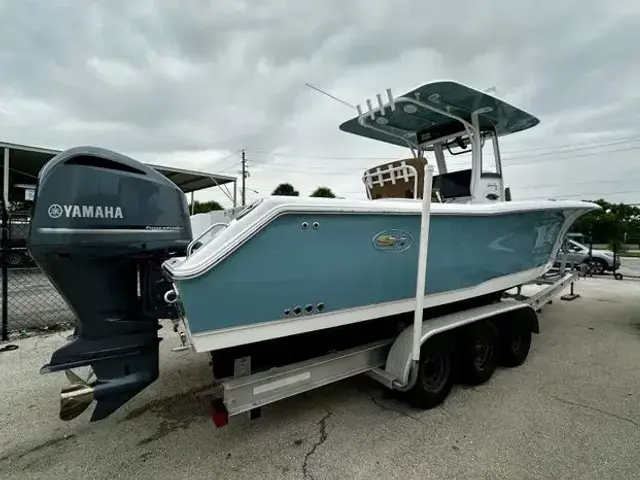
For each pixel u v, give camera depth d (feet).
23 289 26.43
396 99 11.19
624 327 16.93
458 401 9.62
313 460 7.20
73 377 7.06
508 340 11.71
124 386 7.36
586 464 6.90
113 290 7.39
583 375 11.32
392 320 10.36
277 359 8.42
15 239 30.17
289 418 8.88
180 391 10.46
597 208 14.03
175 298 7.36
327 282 7.51
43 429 8.53
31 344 14.61
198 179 36.29
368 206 7.80
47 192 6.57
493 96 11.16
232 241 6.29
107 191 7.10
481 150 12.85
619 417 8.67
